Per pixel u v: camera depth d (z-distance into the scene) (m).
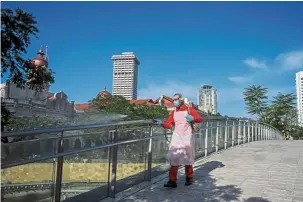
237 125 15.49
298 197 5.81
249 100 46.84
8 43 3.65
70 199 4.85
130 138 6.37
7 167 3.83
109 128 5.73
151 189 6.37
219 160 10.04
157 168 7.59
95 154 5.35
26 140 4.11
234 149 13.01
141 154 6.83
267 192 6.15
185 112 6.52
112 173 5.81
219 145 12.71
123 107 48.28
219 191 6.22
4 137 3.70
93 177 5.32
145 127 6.96
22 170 4.11
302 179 7.26
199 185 6.71
